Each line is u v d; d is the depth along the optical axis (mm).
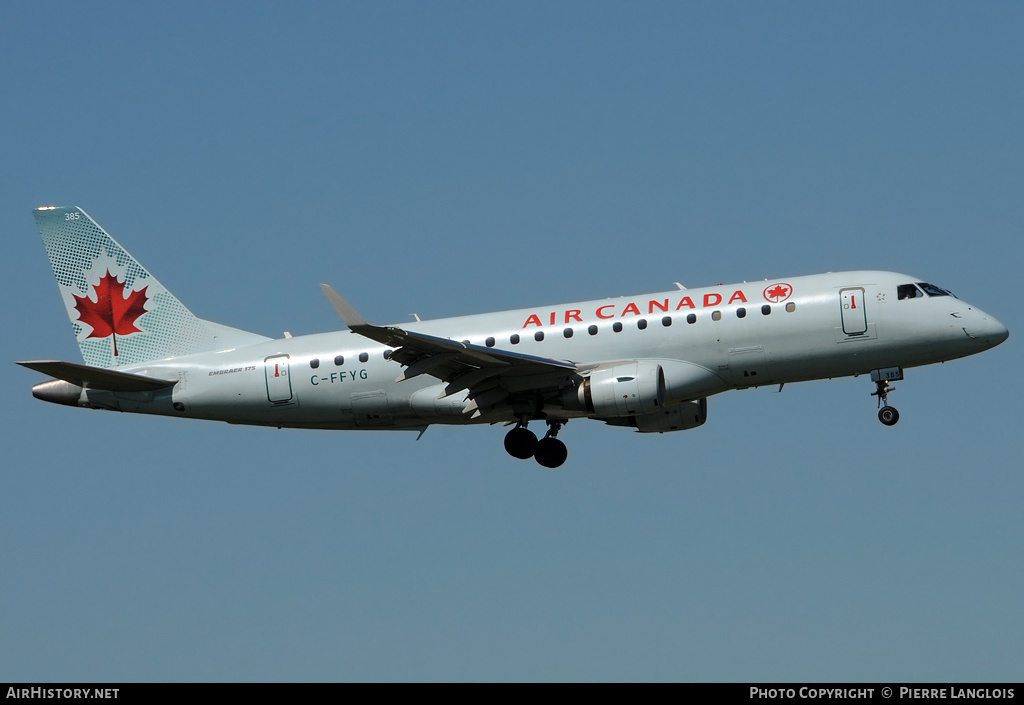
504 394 126625
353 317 108625
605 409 123688
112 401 138750
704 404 136375
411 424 134875
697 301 126375
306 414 135375
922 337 122312
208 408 137000
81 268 143875
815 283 125562
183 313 142000
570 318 128875
